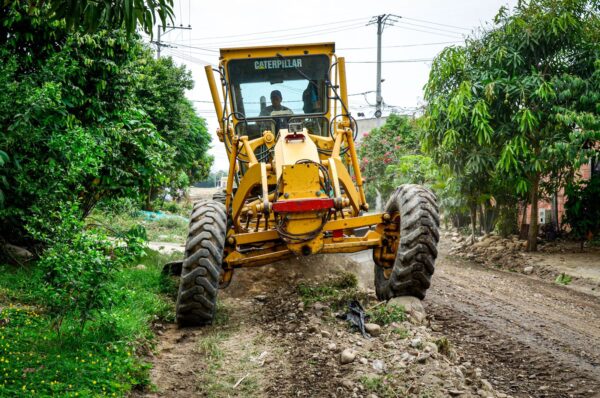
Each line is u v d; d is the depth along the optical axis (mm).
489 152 10820
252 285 7352
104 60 8055
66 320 5156
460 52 11062
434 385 3971
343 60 6973
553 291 8070
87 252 4746
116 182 8250
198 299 5500
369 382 4035
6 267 7207
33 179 6055
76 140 6102
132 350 4691
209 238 5574
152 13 4434
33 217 5309
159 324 5734
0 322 5035
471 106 10672
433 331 5672
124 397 3885
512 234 12781
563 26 10164
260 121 7453
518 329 5859
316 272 7672
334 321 5508
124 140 8156
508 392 4168
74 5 4391
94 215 11594
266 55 7406
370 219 6008
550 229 12445
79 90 7625
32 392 3541
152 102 18297
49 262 4648
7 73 6031
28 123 5801
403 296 5910
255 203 6195
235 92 7438
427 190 6008
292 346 4941
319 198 5539
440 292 7703
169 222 17234
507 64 10609
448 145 10930
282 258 5988
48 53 7590
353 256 7840
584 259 10141
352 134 6562
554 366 4727
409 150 23797
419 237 5652
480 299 7332
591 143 10398
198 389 4215
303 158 5789
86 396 3617
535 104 10445
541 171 10602
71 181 6309
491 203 13242
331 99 7434
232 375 4438
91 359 4238
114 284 5379
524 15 10727
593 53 10344
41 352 4387
